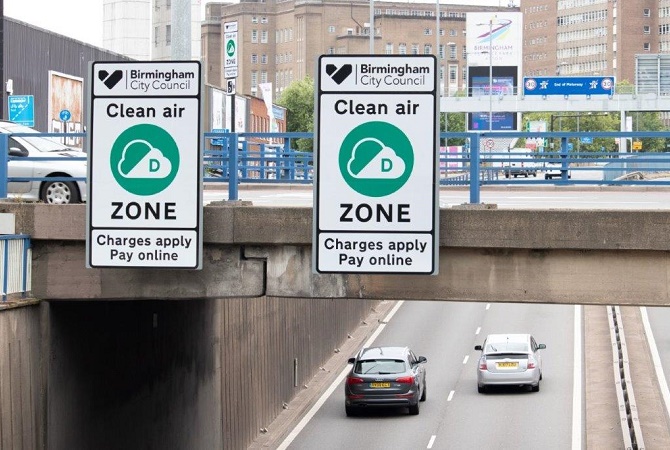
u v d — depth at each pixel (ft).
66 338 73.51
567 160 67.41
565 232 61.98
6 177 71.15
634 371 164.76
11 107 146.10
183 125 63.00
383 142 60.29
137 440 88.79
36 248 69.05
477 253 63.72
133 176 63.26
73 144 190.08
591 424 135.33
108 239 63.36
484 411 146.00
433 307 232.94
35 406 69.15
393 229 60.39
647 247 61.26
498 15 504.43
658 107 378.73
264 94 362.74
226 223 65.10
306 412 148.46
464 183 76.07
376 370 144.56
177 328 98.99
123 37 351.05
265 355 135.64
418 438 130.82
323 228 60.64
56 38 181.37
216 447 111.24
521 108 393.91
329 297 65.46
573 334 199.00
